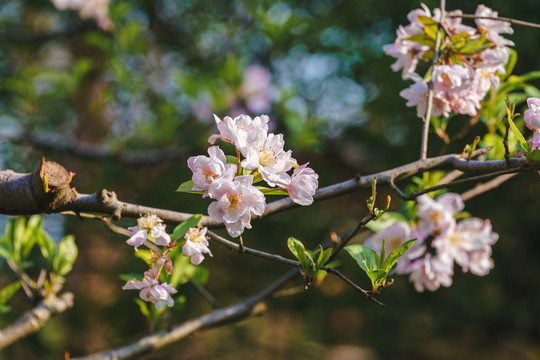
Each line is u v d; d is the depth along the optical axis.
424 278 1.93
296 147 4.46
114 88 4.52
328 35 5.37
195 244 1.23
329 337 7.16
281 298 6.22
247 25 4.61
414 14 1.81
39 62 6.00
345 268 5.84
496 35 1.74
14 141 4.07
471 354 6.45
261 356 7.38
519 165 1.39
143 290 1.26
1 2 5.58
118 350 1.93
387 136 5.71
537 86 4.87
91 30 5.09
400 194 1.47
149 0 5.55
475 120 1.95
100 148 4.36
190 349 7.00
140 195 5.54
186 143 4.16
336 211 6.17
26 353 6.08
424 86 1.68
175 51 5.58
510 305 5.70
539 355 6.20
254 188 1.16
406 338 6.33
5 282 6.14
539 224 5.55
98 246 6.68
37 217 2.00
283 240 5.95
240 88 4.10
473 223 1.94
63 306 2.01
